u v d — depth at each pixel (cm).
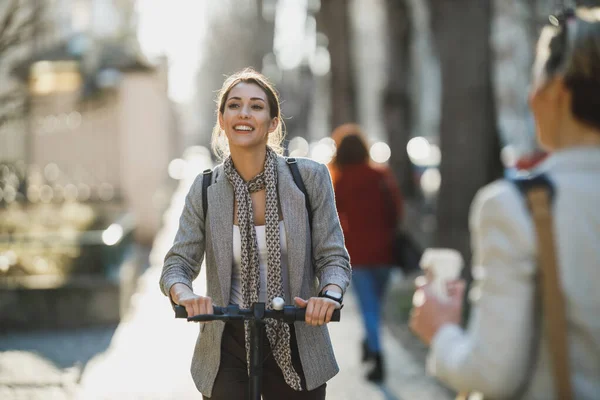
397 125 2033
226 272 312
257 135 311
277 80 4403
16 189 1271
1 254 1007
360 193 747
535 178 208
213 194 315
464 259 990
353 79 1883
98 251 1010
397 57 2019
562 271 200
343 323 1027
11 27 980
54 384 718
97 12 2420
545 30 227
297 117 4388
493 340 204
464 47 1004
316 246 318
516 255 203
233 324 321
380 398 678
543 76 218
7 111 1158
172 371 775
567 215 203
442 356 233
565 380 197
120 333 948
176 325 996
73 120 1480
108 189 1394
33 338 921
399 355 844
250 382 288
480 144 1007
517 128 3638
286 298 317
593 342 197
